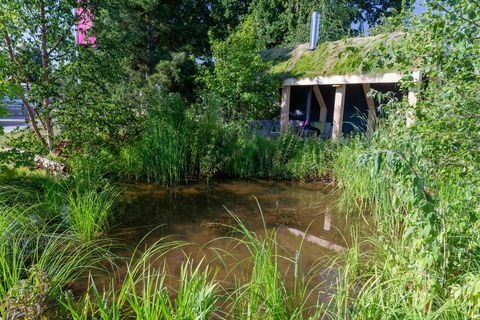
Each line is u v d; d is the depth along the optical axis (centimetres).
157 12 1356
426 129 251
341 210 532
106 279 301
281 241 408
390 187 389
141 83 1253
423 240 220
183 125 745
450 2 237
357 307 222
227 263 342
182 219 482
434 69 308
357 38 880
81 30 666
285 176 755
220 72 1002
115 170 670
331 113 1241
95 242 380
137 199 579
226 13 1792
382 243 332
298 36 1570
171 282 301
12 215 343
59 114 602
